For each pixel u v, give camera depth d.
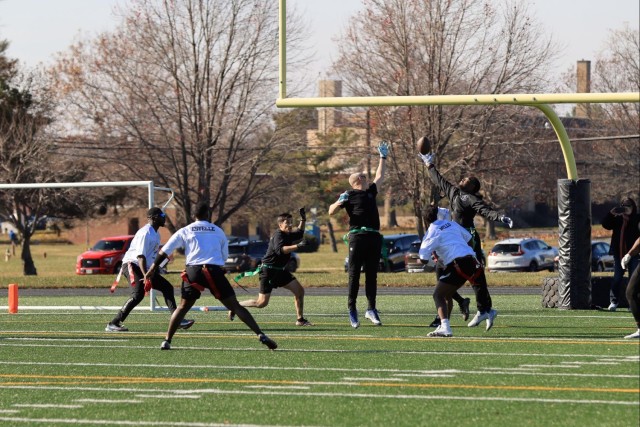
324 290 74.75
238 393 26.53
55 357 34.41
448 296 36.78
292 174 124.19
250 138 112.00
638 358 30.36
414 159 98.50
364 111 100.44
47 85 120.25
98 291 81.25
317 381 27.95
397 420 22.56
